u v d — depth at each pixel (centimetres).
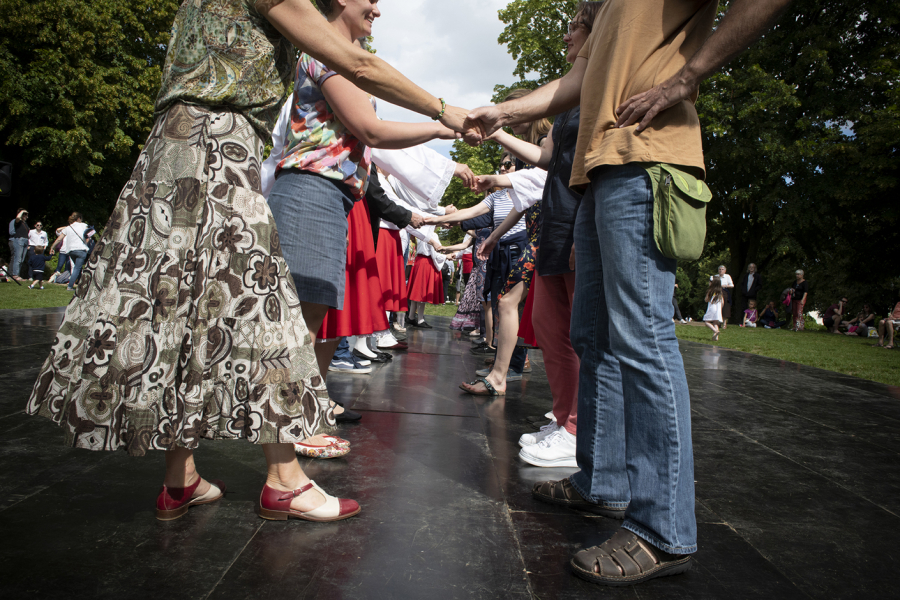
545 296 247
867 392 492
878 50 1845
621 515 179
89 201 2134
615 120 154
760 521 186
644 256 149
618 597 132
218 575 131
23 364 369
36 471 190
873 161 1716
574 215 236
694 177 150
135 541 145
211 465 204
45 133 1716
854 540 173
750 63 1934
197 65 150
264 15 151
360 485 195
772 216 1948
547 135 283
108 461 203
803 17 1927
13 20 1639
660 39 153
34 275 1524
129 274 142
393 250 487
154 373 140
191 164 147
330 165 192
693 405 389
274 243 155
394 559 143
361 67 160
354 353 489
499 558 148
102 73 1789
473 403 341
